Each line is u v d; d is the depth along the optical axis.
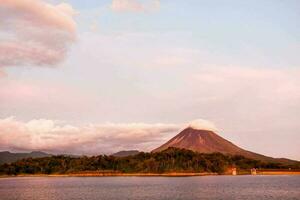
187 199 133.62
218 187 194.62
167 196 144.62
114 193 161.38
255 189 179.62
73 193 164.25
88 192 169.12
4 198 145.00
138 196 146.25
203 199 133.38
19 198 144.50
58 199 139.25
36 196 152.00
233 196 144.00
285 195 148.12
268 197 140.25
